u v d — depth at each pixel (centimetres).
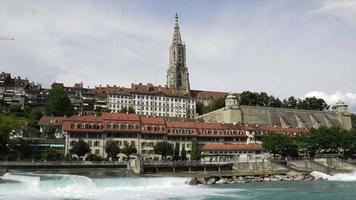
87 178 9500
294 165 14650
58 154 14088
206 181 10931
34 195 8106
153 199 7894
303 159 15600
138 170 12250
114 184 9612
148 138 16325
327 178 13012
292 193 8862
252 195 8506
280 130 19788
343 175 13675
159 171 12738
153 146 16225
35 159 13838
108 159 14575
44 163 12506
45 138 16562
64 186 9062
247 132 18538
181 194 8606
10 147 14675
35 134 17850
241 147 16950
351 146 17212
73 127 15288
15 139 15350
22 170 11962
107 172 12100
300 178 12594
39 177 9294
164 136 16625
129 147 15012
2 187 8431
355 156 18200
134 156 12719
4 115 17275
